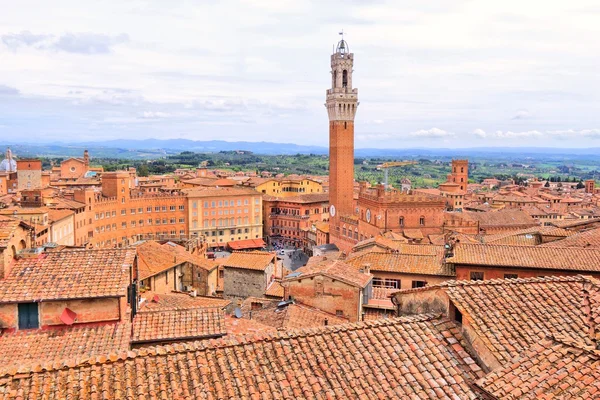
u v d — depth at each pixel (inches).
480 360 946.1
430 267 2837.1
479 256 2645.2
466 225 6569.9
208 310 1619.1
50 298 1369.3
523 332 958.4
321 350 946.7
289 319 2110.0
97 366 866.8
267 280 3651.6
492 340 933.8
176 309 1616.6
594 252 2529.5
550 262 2491.4
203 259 4018.2
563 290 1093.1
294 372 887.1
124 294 1421.0
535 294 1071.0
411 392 863.7
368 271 2763.3
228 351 925.2
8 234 1465.3
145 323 1525.6
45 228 5792.3
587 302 1042.7
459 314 1050.1
